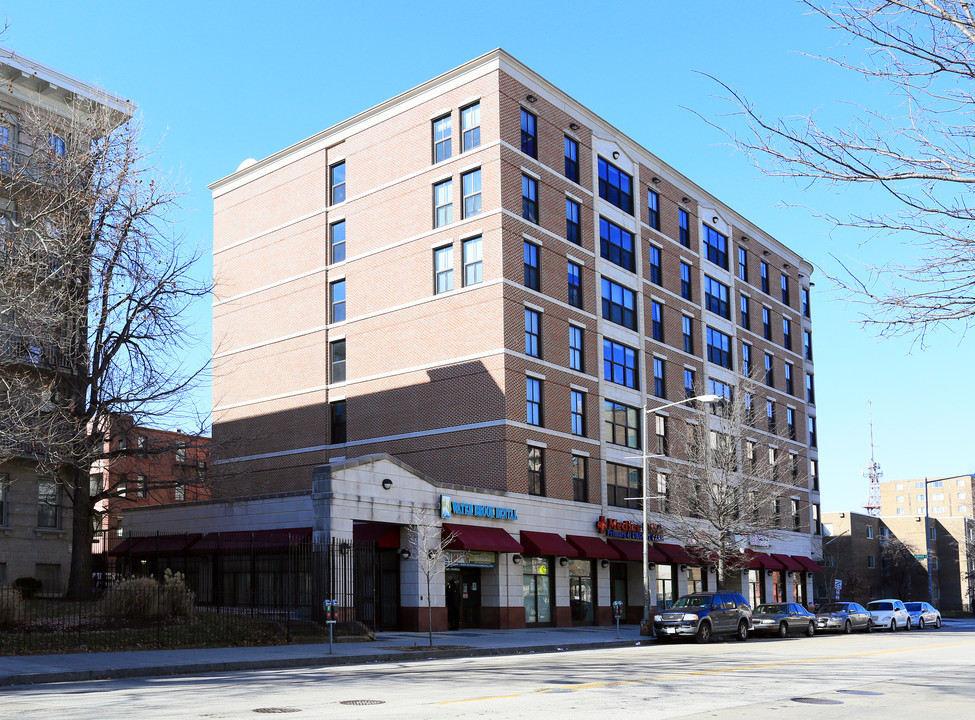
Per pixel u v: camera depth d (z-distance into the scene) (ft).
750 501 148.66
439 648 81.35
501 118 129.29
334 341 146.30
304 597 109.91
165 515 135.95
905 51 26.07
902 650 90.53
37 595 109.91
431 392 130.93
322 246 149.38
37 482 118.42
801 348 215.92
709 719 38.47
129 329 97.35
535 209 134.62
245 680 56.75
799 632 130.00
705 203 181.78
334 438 143.64
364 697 46.11
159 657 67.62
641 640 105.19
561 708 41.57
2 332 80.38
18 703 44.24
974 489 542.16
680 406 162.61
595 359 142.41
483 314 126.72
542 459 129.59
